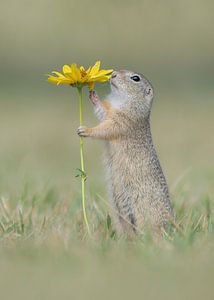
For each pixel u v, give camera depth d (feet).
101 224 36.52
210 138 74.38
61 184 50.37
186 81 102.68
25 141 71.87
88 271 27.40
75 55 112.37
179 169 59.21
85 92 97.30
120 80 39.68
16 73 105.19
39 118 82.94
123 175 38.29
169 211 37.88
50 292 25.00
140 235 34.71
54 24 120.57
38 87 100.63
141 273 26.99
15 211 38.58
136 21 121.80
